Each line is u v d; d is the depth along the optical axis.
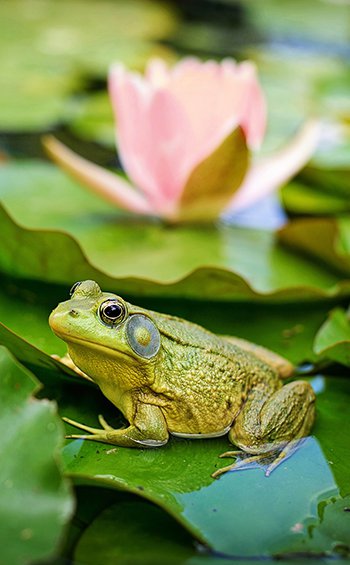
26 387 0.38
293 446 0.41
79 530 0.37
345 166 0.59
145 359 0.41
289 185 0.61
